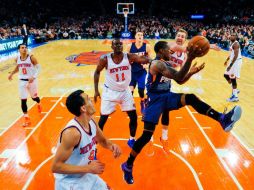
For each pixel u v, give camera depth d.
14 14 27.89
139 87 5.88
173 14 32.75
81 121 2.48
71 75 10.32
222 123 2.88
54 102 7.16
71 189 2.54
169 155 4.52
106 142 2.90
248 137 5.17
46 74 10.49
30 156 4.50
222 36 20.02
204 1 31.88
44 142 4.99
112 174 3.98
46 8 30.67
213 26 27.45
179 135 5.25
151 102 3.50
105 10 32.78
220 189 3.62
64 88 8.52
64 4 31.47
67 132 2.34
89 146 2.52
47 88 8.52
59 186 2.59
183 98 3.21
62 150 2.33
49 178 3.88
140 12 33.16
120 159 4.41
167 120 4.42
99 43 21.56
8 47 17.28
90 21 29.22
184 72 2.59
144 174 3.98
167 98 3.36
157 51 3.37
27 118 5.73
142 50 5.83
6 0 28.59
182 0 32.34
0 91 8.23
